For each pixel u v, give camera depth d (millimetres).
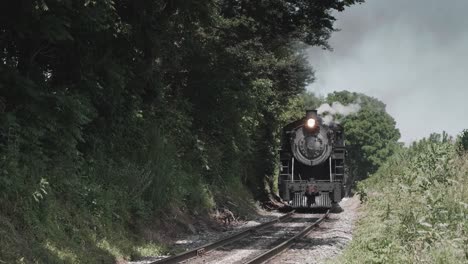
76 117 18234
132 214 21969
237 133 41094
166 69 29688
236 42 34594
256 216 36625
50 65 20453
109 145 23625
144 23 23484
